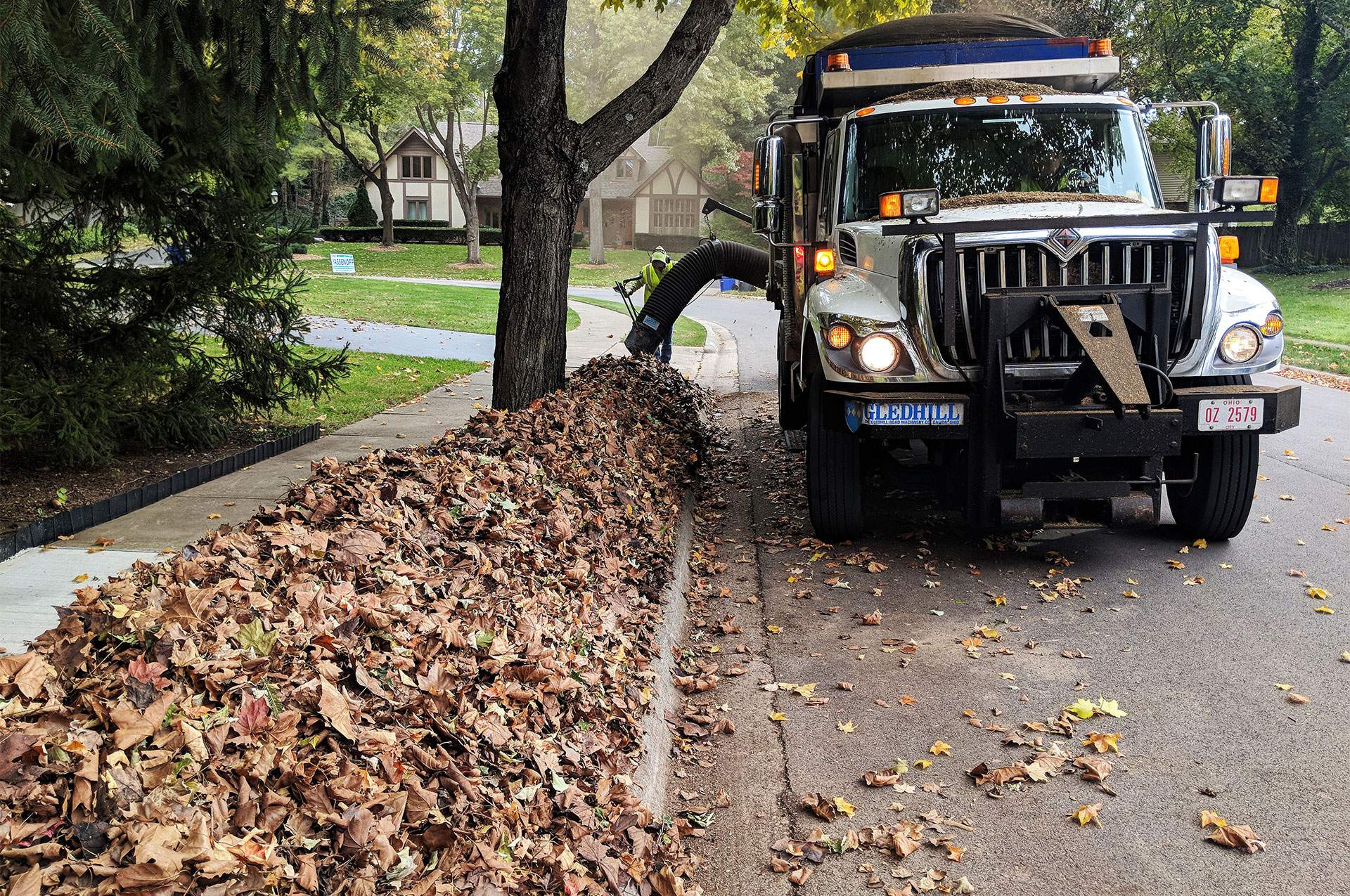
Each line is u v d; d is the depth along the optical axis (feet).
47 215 27.12
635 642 15.07
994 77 25.14
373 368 46.19
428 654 10.79
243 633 9.30
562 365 25.43
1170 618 17.38
